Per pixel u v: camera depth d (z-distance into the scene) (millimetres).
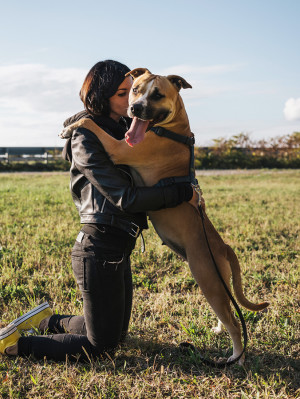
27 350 2910
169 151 2887
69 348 2854
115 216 2662
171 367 2953
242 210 8492
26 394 2611
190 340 3303
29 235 6125
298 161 25328
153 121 2828
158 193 2625
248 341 3254
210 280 2861
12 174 19141
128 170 2859
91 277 2670
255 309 2996
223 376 2785
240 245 5820
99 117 2783
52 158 23891
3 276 4406
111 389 2635
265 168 24797
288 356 3070
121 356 3051
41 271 4641
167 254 5258
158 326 3541
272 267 4973
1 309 3779
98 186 2584
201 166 24156
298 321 3549
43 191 11203
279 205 9367
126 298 3006
